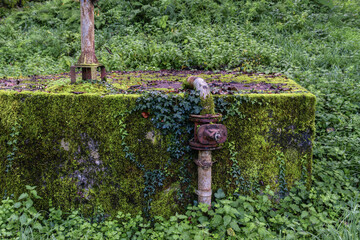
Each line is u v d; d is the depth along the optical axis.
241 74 4.74
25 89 3.05
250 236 2.50
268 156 2.97
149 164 2.82
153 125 2.76
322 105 4.46
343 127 4.14
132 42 6.92
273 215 2.85
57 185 2.89
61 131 2.82
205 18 8.15
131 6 9.13
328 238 2.50
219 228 2.55
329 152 3.72
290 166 3.01
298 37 7.14
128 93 2.84
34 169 2.89
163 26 7.99
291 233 2.56
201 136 2.59
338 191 3.12
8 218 2.69
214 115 2.63
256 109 2.90
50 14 9.45
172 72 5.22
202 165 2.67
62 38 7.98
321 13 8.42
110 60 6.36
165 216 2.87
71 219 2.84
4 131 2.85
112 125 2.77
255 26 7.93
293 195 2.94
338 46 6.63
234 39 7.07
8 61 7.13
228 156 2.94
